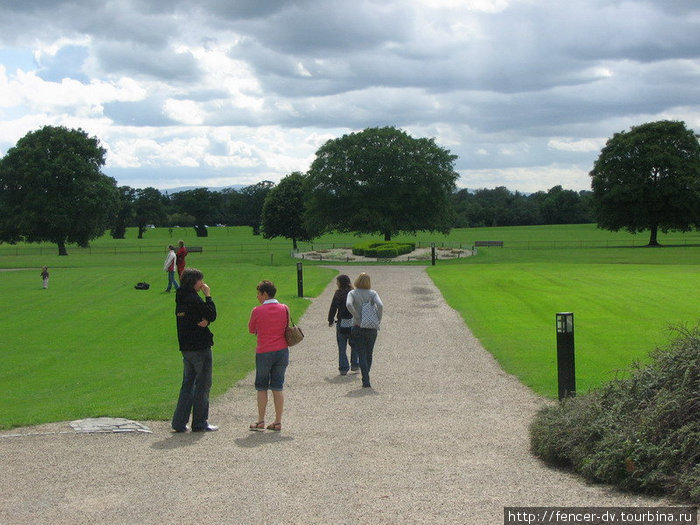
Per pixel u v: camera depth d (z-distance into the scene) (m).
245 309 23.92
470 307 23.11
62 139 73.88
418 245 76.31
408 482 6.24
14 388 13.12
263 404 8.65
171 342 18.34
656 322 18.91
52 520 5.47
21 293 28.81
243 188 188.12
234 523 5.29
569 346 9.68
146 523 5.34
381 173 73.12
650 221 79.06
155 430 8.88
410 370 13.07
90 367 15.16
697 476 5.60
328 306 24.02
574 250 70.81
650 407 6.60
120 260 62.44
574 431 6.79
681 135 79.19
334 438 8.09
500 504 5.59
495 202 191.25
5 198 73.06
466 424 8.73
